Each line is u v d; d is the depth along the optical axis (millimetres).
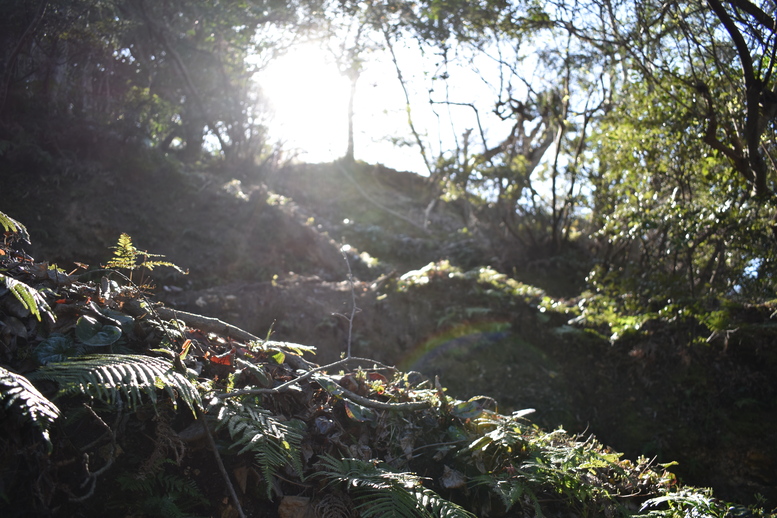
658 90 8055
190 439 2658
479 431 3412
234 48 13781
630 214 8664
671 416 6949
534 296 9234
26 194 8227
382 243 13375
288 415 3055
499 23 9969
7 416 2182
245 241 10047
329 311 7879
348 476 2697
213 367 3121
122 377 2379
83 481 2393
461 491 3041
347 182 18234
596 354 7867
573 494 3064
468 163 12906
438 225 16641
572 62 11047
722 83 7410
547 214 13461
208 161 14961
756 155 6785
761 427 6648
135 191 9789
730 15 6746
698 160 8039
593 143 10469
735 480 6266
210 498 2600
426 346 7863
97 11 9852
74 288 3137
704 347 7473
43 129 9102
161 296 7348
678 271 8859
